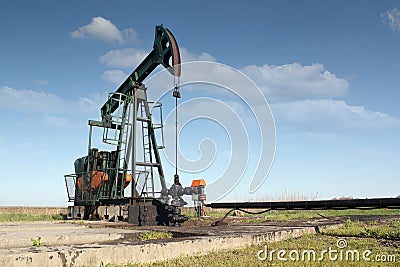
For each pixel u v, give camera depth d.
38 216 19.58
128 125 15.14
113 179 15.36
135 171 14.34
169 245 7.12
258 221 16.14
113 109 16.89
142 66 15.26
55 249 6.17
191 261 6.62
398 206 9.16
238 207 12.78
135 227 12.27
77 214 16.86
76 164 17.86
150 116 15.17
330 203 10.27
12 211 23.77
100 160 16.36
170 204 13.30
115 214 14.44
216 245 7.94
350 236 10.26
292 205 11.27
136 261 6.66
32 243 8.49
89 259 6.19
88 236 9.14
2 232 10.36
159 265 6.33
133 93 15.12
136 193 14.17
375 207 9.48
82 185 16.81
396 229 10.85
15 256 5.53
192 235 9.41
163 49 14.41
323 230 11.57
